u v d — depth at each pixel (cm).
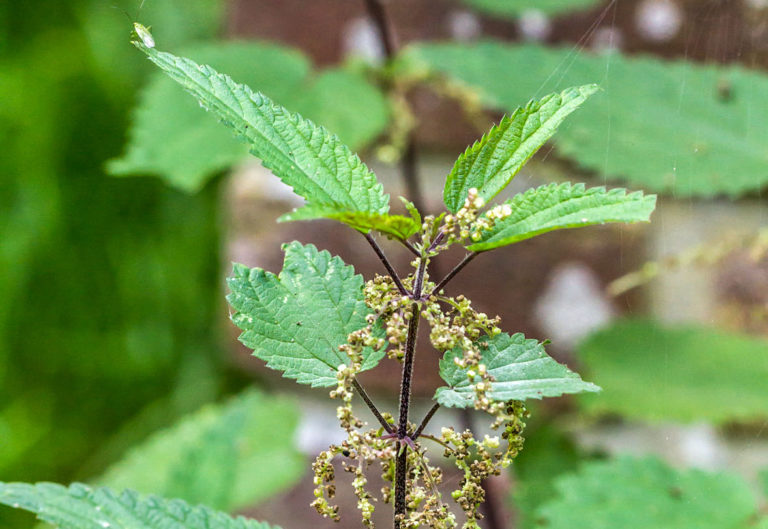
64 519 62
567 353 112
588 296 112
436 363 114
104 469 142
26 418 147
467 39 114
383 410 118
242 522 64
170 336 152
